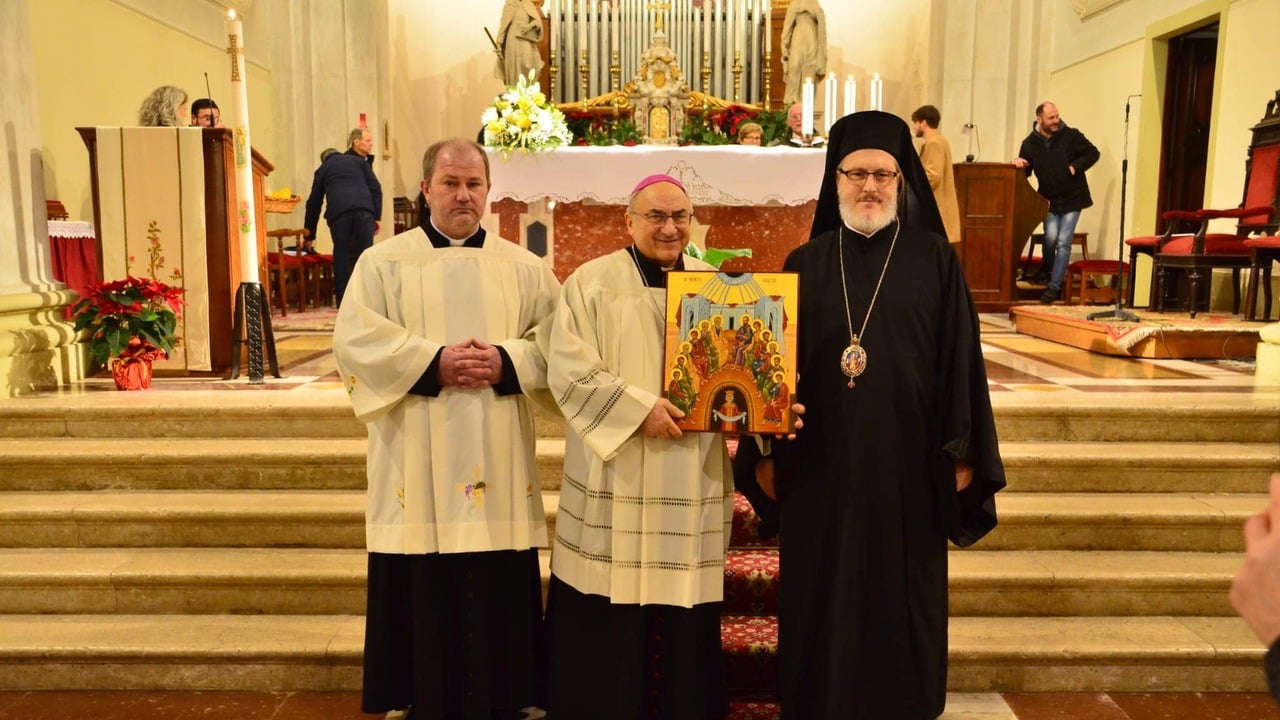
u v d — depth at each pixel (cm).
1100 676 329
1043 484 407
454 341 282
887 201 272
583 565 275
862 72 1261
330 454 406
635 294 274
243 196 495
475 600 285
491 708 290
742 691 324
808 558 272
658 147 623
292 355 611
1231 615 355
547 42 1189
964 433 262
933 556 274
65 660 329
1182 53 940
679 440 267
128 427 434
